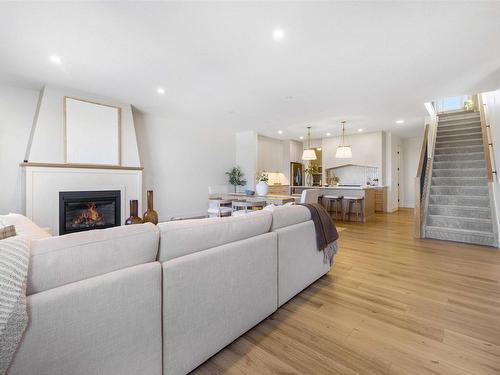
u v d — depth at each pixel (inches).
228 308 63.3
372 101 188.1
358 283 102.9
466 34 101.8
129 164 193.8
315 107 204.1
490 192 166.7
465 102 287.3
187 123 262.2
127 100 186.7
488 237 156.8
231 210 211.0
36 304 34.7
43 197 153.8
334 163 344.2
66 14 88.9
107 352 42.1
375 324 73.9
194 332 55.7
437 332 69.7
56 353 36.5
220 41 106.7
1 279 31.7
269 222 79.7
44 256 37.0
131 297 44.9
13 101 159.0
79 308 38.8
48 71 135.9
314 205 111.0
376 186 307.6
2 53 116.3
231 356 61.1
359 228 213.9
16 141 159.6
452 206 179.3
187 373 54.8
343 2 83.6
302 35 102.5
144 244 48.0
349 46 110.8
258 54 117.9
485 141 185.5
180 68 132.6
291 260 87.4
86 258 40.7
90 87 159.5
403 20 93.1
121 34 101.5
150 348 48.1
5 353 31.3
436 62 126.2
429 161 209.3
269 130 301.6
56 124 160.6
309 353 61.7
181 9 86.8
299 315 79.2
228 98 181.9
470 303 85.8
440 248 152.1
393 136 328.2
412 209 342.6
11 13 87.9
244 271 67.7
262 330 71.5
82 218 173.2
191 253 56.9
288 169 371.9
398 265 123.3
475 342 65.3
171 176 249.8
